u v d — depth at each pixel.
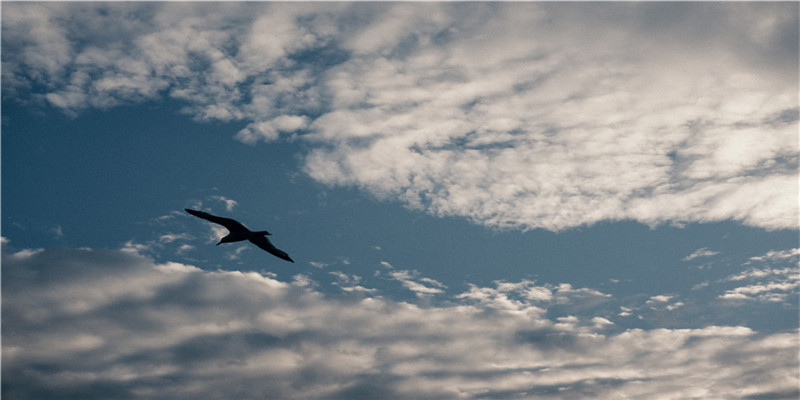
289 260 16.27
